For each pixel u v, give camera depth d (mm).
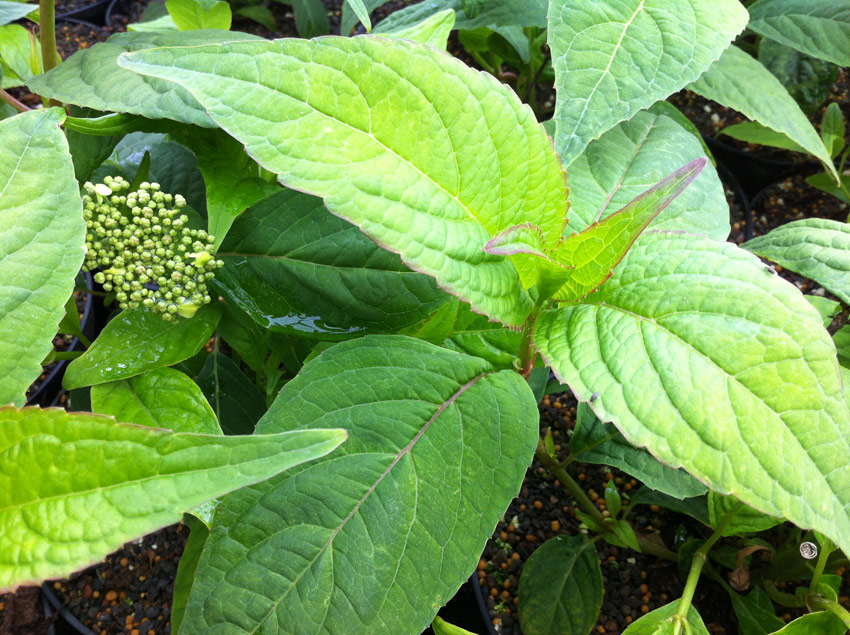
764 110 469
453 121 269
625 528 406
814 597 357
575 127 326
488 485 289
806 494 255
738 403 261
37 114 274
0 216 263
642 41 342
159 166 438
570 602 398
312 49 253
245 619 268
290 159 250
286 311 341
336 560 275
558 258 288
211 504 280
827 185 570
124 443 215
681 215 370
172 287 315
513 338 354
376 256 331
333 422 294
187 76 244
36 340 257
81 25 715
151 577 423
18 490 215
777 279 275
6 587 209
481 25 492
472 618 416
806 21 534
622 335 281
